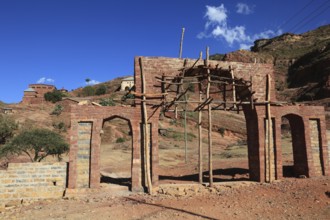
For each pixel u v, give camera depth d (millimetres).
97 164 15562
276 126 18062
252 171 18234
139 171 15938
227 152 38625
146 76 16891
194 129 63438
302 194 13375
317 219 9797
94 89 119812
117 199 14055
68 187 15148
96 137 15773
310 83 92875
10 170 14930
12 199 14695
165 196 14523
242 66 18453
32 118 63469
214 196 14211
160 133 57062
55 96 95625
